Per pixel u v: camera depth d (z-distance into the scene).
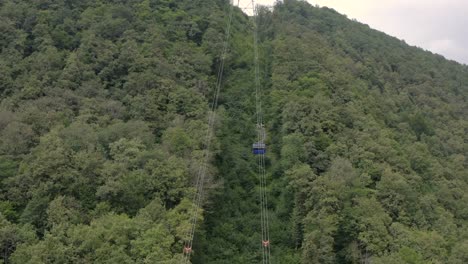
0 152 62.25
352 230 60.72
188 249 52.38
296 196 67.06
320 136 76.62
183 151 66.88
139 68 83.62
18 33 85.38
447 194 75.19
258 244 66.88
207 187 63.62
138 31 95.12
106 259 48.22
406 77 129.62
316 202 63.59
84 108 72.50
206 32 104.94
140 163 62.09
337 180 65.62
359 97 92.44
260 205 73.69
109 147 64.44
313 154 74.00
